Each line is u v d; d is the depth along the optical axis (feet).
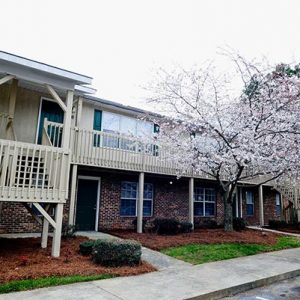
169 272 22.52
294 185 53.52
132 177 45.78
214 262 26.58
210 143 38.55
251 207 62.69
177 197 50.83
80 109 36.55
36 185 23.58
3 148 24.41
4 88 34.22
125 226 43.80
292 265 26.32
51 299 15.75
